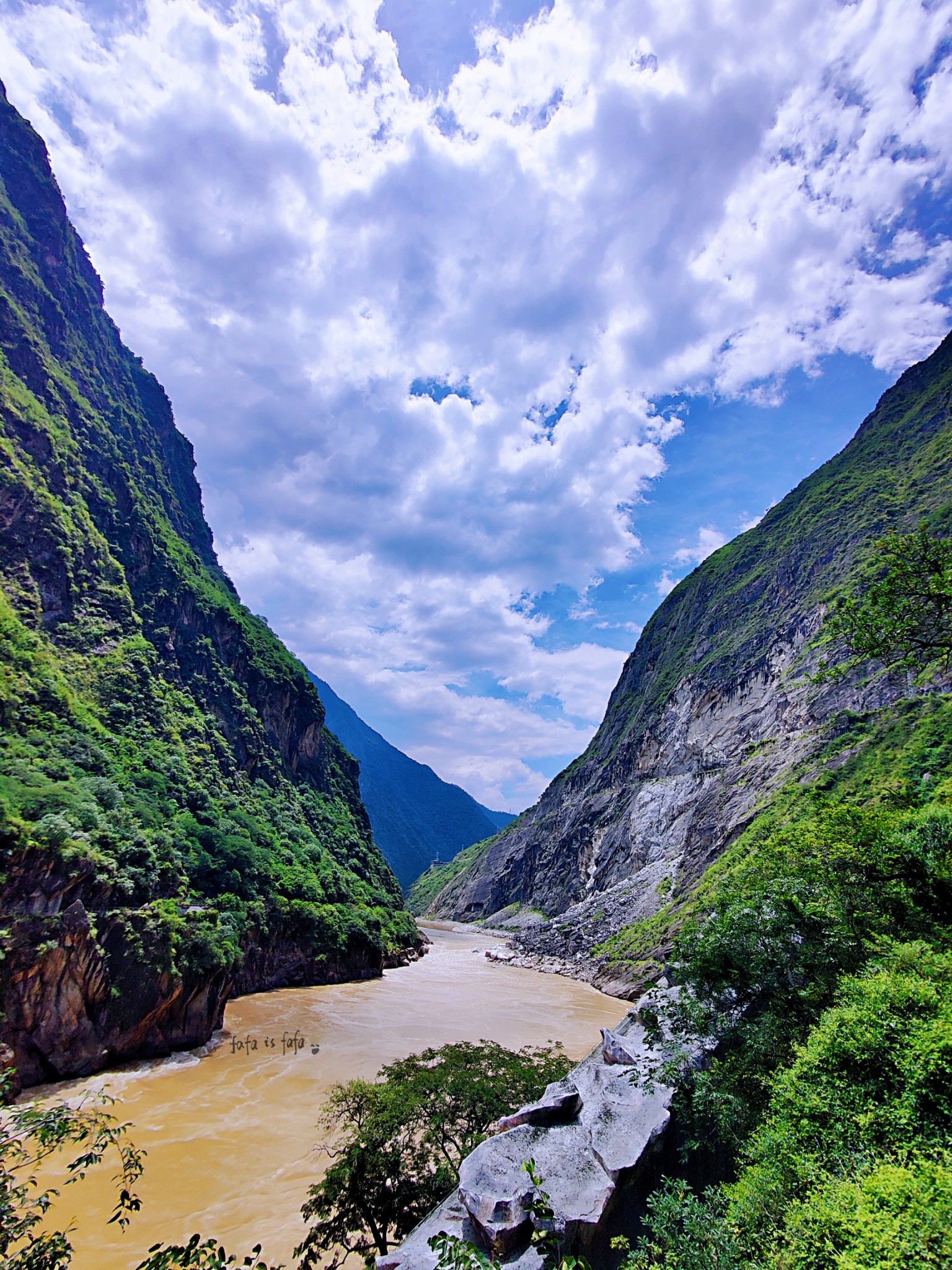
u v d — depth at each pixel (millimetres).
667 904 77250
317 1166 24000
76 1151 23984
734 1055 10492
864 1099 7523
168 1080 33781
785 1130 7863
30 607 62281
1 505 63562
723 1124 9633
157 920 39000
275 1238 19266
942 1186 5301
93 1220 19922
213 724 83812
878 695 70688
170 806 60250
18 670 53875
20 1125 5891
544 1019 51781
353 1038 43312
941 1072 6984
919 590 12164
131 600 78188
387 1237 17219
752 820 70688
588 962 80000
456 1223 9336
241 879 60406
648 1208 9656
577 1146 10562
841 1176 6887
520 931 120438
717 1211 8023
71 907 33875
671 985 12047
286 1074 35125
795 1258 5898
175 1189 22062
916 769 52719
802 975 10906
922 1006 7961
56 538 67750
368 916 81250
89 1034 33625
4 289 83375
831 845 13828
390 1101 18078
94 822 40656
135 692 69000
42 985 31812
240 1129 27328
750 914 11508
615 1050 13734
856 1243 5281
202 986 40438
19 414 72812
